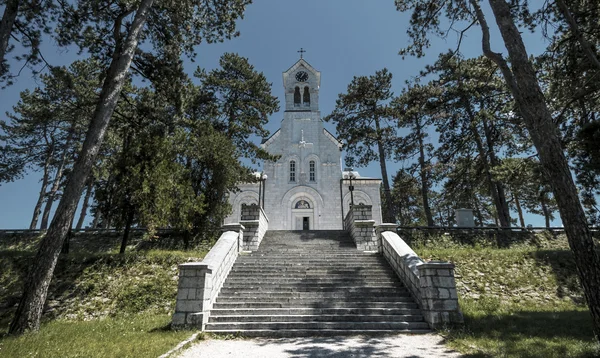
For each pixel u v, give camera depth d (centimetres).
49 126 3050
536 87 866
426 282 1042
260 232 1931
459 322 993
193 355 754
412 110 2692
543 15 1285
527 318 1035
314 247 1802
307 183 3250
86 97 2016
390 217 2862
